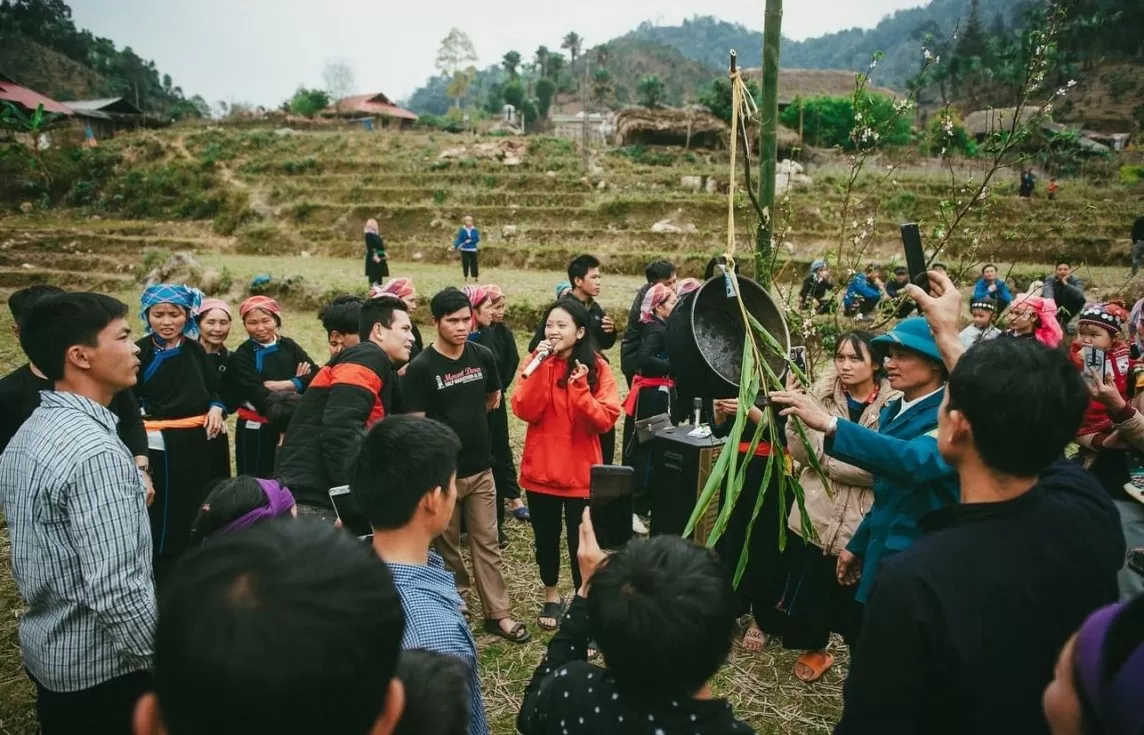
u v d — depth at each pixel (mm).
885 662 1444
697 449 3625
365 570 861
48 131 41594
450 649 1802
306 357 4660
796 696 3486
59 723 2160
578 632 1884
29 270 20375
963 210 3875
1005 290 8398
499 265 23203
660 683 1393
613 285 17797
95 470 2029
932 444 2395
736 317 2789
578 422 3877
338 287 15250
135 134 41375
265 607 768
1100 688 875
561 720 1528
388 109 67188
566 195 29375
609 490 2049
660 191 29859
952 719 1463
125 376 2268
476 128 58750
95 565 2000
